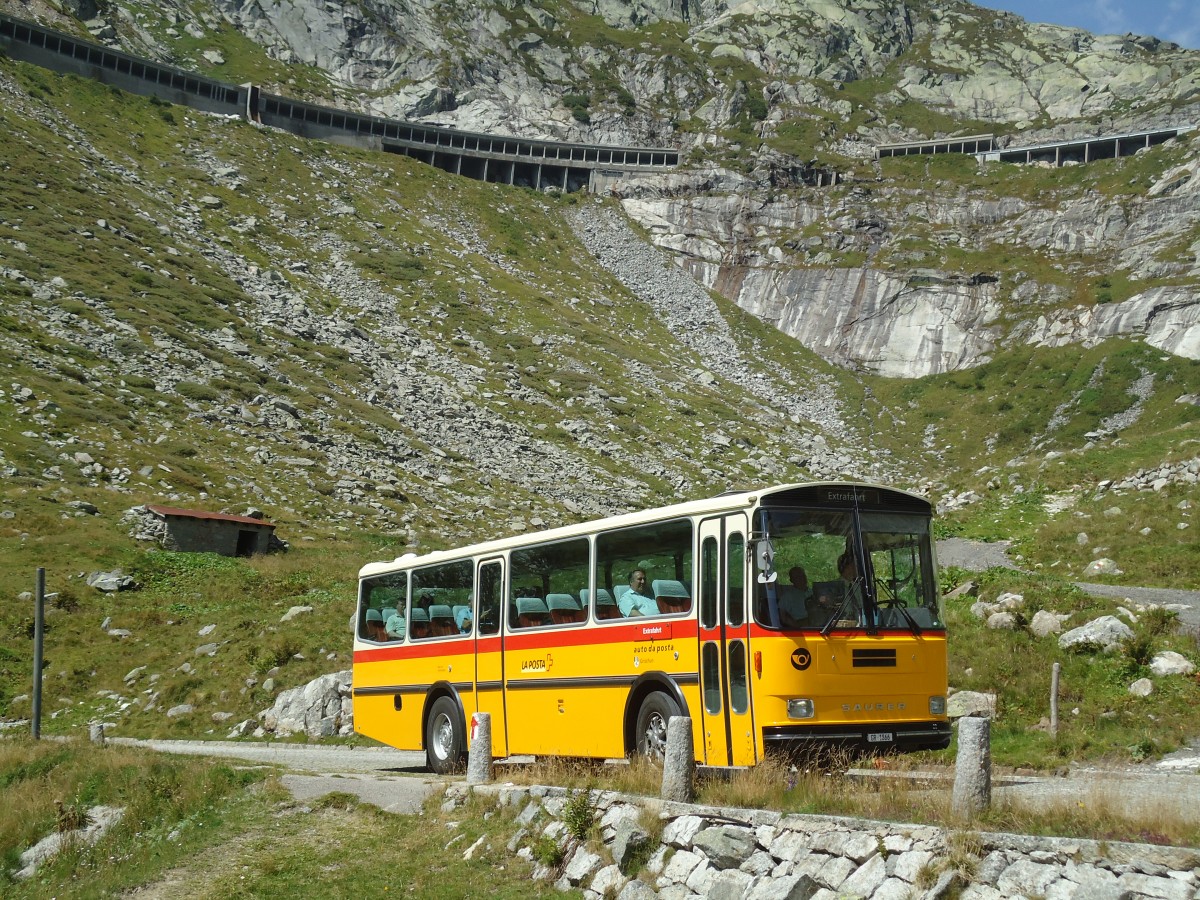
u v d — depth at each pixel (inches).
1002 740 728.3
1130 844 330.3
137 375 3090.6
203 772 756.6
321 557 2215.8
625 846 467.2
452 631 789.9
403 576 868.6
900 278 5930.1
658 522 611.8
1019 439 4426.7
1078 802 406.9
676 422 4234.7
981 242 6299.2
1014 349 5324.8
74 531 2068.2
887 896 366.3
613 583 639.1
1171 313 4970.5
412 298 5022.1
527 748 697.0
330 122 7047.2
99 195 4594.0
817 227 6683.1
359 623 927.7
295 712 1199.6
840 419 4960.6
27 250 3673.7
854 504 573.3
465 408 3912.4
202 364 3368.6
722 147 7726.4
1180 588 1212.5
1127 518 1485.0
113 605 1764.3
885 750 542.9
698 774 530.0
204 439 2856.8
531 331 4995.1
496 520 2871.6
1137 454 1882.4
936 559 590.2
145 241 4315.9
